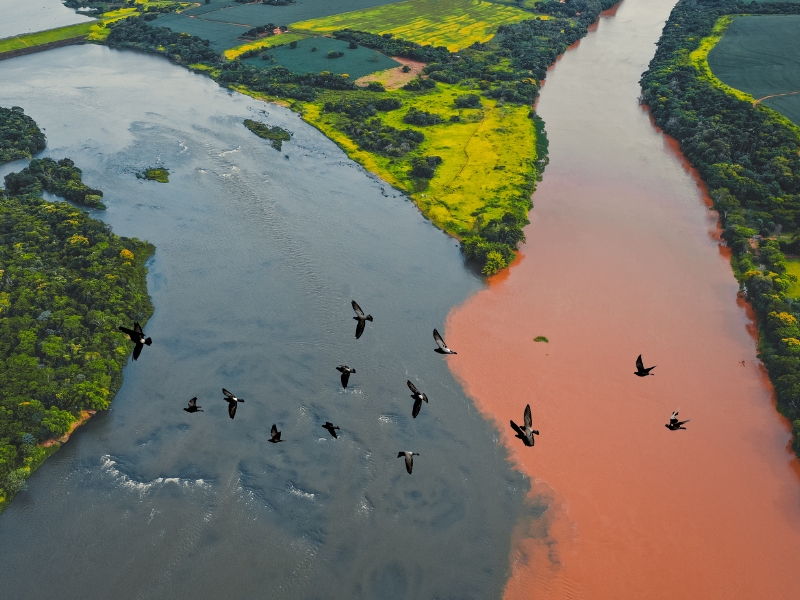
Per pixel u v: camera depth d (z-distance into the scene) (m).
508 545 78.12
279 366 100.75
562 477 85.81
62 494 81.62
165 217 139.62
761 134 164.50
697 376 101.62
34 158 163.12
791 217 135.38
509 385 99.00
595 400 96.81
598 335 109.25
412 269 124.75
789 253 129.12
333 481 84.12
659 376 101.25
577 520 80.88
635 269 126.88
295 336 106.69
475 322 111.56
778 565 76.69
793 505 83.12
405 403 95.44
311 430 90.62
